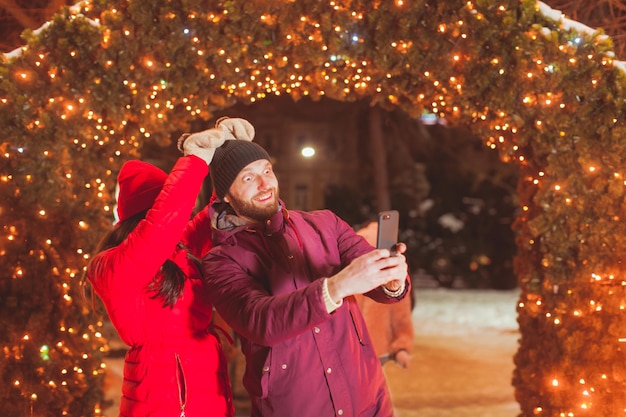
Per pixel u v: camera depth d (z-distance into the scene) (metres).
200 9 3.97
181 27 4.00
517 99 3.95
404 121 16.12
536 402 4.10
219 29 4.03
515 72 3.84
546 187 3.92
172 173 2.94
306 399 2.87
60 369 3.97
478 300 16.14
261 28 4.03
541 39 3.78
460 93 4.02
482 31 3.86
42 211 3.93
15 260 3.91
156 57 4.06
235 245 2.99
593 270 3.80
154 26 3.99
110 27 3.94
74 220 4.05
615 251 3.79
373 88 4.29
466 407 7.06
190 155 2.97
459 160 18.95
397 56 4.05
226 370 3.14
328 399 2.89
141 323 2.96
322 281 2.65
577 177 3.88
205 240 3.48
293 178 26.23
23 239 3.92
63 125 3.96
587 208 3.87
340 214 20.36
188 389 2.95
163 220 2.86
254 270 2.96
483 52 3.92
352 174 21.06
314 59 4.04
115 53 4.00
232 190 2.97
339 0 3.97
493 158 17.89
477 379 8.36
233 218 3.04
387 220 2.84
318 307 2.61
